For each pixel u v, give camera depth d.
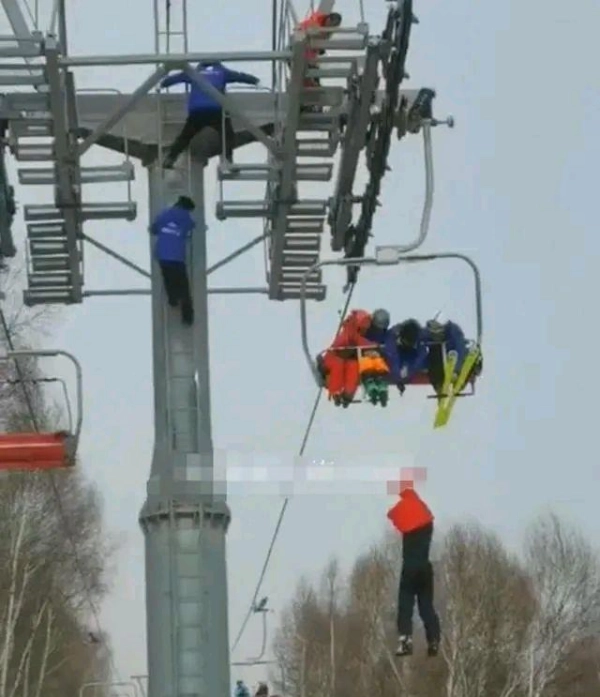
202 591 35.38
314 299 42.50
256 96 38.56
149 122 38.41
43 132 36.22
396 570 136.88
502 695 120.44
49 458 34.34
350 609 141.88
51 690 132.50
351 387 35.66
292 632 148.88
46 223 39.22
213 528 35.75
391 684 131.62
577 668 140.25
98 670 139.75
